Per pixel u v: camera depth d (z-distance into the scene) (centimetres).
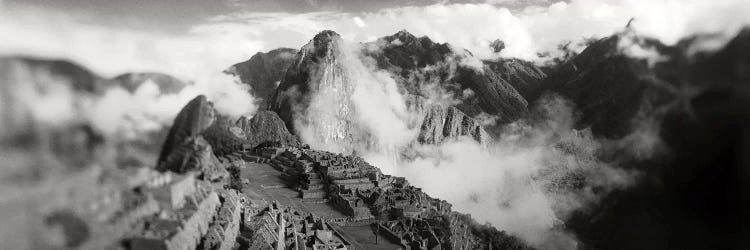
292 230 9581
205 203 6669
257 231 7412
